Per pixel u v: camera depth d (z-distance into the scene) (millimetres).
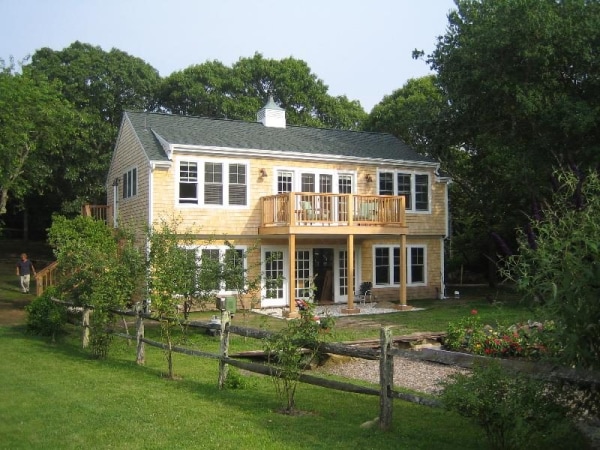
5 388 8273
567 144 21266
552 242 5242
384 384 6344
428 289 25516
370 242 24312
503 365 5328
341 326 16562
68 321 13898
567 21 19891
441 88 28312
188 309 12336
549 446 5301
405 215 23703
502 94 21672
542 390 5012
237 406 7344
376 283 24438
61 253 13086
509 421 4973
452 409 5355
